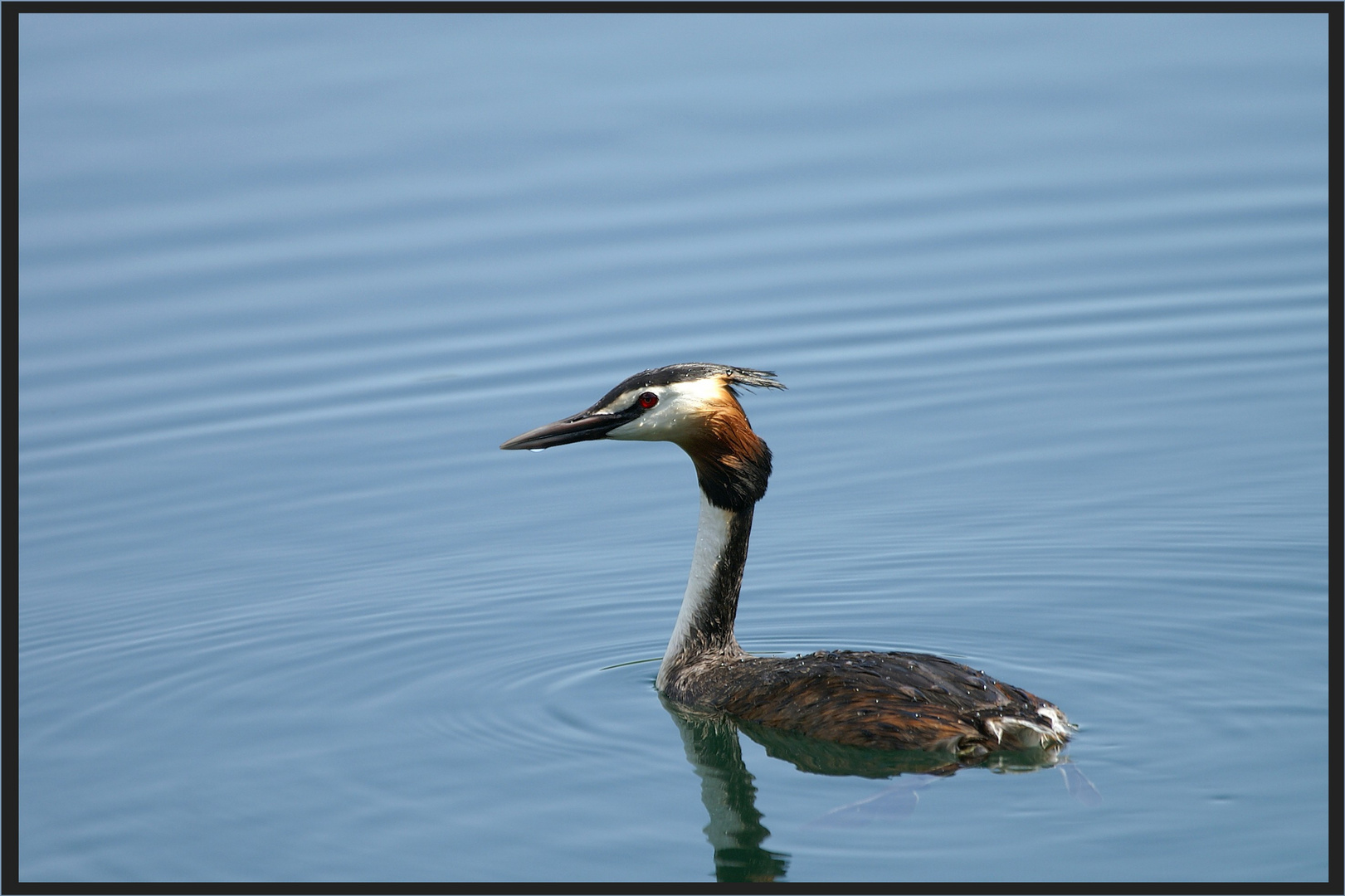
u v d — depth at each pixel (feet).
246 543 57.67
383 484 62.69
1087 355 71.87
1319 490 57.88
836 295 76.38
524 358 72.08
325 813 37.65
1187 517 55.93
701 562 44.11
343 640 48.78
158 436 67.00
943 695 37.78
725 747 39.99
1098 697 41.57
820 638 47.88
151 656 48.19
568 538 57.11
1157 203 81.51
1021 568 52.26
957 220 81.15
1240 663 43.88
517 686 44.83
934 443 64.59
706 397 43.39
